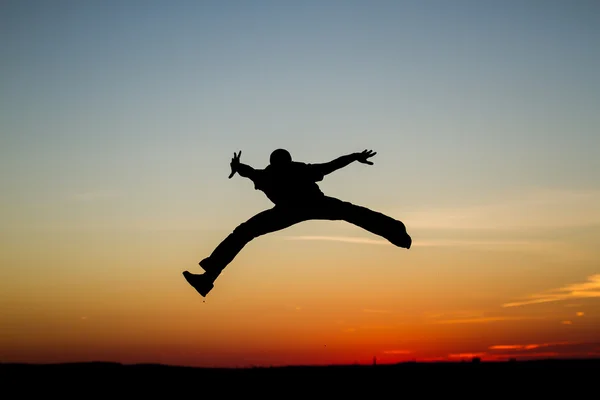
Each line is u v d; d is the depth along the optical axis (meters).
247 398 17.39
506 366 19.89
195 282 10.58
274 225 10.71
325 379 19.06
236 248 10.68
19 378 20.09
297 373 19.91
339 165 10.52
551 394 16.78
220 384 19.12
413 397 16.95
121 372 20.56
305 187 10.51
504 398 16.72
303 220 10.81
